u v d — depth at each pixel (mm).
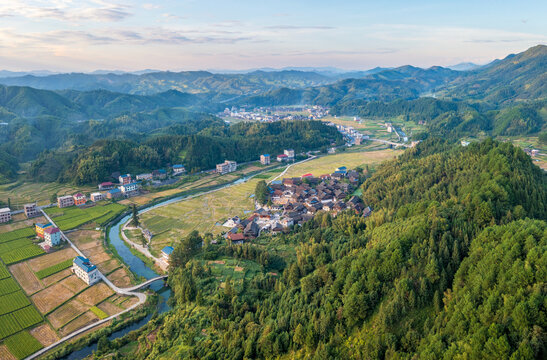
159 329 142250
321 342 103812
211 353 114625
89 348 138500
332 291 120562
